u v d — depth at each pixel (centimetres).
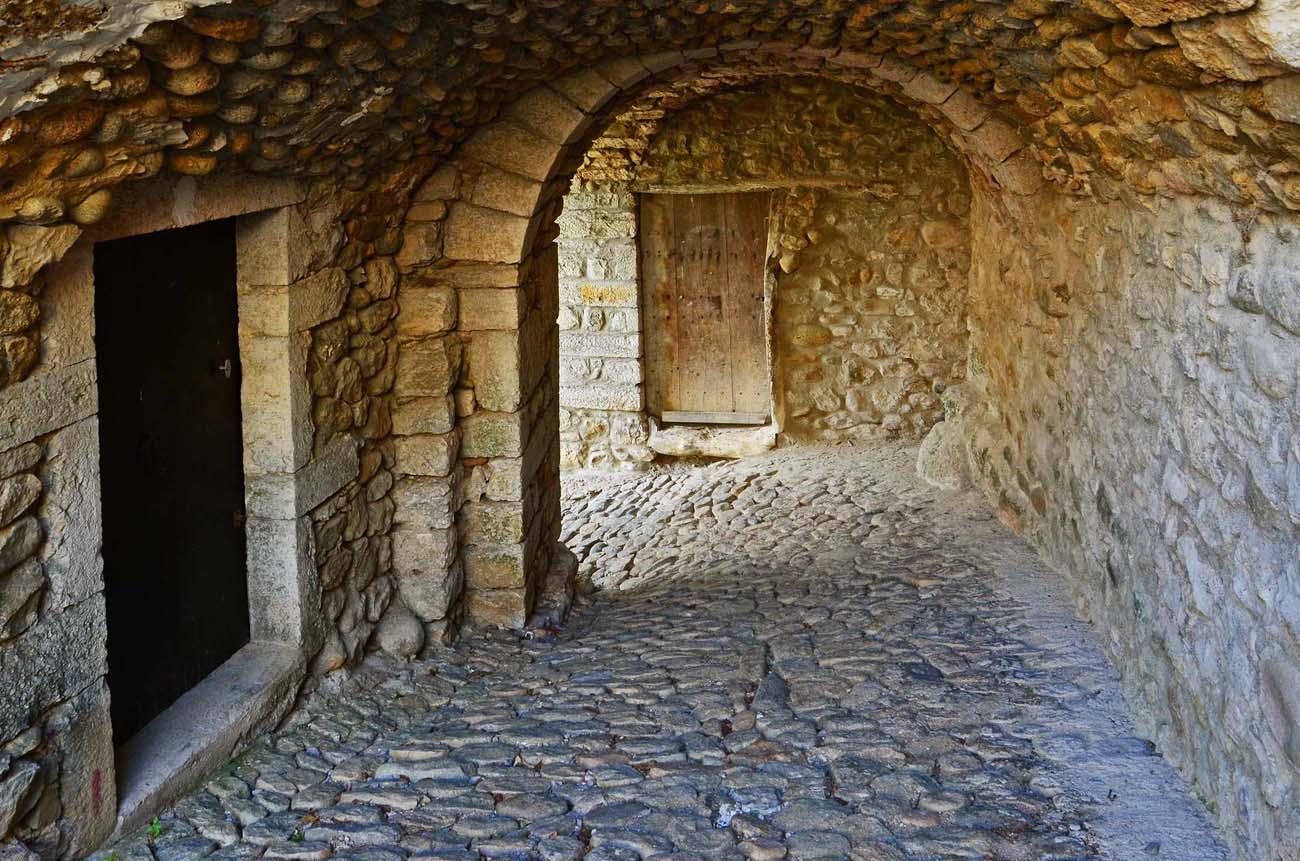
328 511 441
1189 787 331
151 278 364
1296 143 238
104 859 310
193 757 354
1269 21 213
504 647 509
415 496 499
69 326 295
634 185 838
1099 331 438
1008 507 625
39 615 292
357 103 358
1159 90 289
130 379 354
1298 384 254
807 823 329
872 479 768
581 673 474
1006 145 504
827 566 607
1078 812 326
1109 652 427
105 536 344
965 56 418
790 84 802
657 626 535
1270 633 271
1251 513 283
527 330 521
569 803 353
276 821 341
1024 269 575
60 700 298
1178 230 340
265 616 423
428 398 495
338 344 443
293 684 414
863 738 386
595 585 625
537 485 556
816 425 868
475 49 376
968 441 723
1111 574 425
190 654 390
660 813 342
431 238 486
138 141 288
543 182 481
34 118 247
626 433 879
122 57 250
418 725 424
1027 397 577
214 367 398
